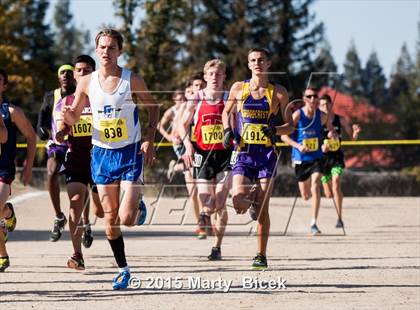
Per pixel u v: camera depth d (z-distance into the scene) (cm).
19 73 8138
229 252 2289
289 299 1547
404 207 3981
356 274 1856
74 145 1916
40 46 12306
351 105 7712
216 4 10425
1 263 1892
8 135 1717
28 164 1766
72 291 1628
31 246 2452
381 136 7675
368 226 3080
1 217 1798
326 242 2545
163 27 5644
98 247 2427
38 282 1739
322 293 1614
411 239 2638
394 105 10200
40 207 3675
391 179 5981
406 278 1803
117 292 1617
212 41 10381
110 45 1582
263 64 1856
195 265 2011
